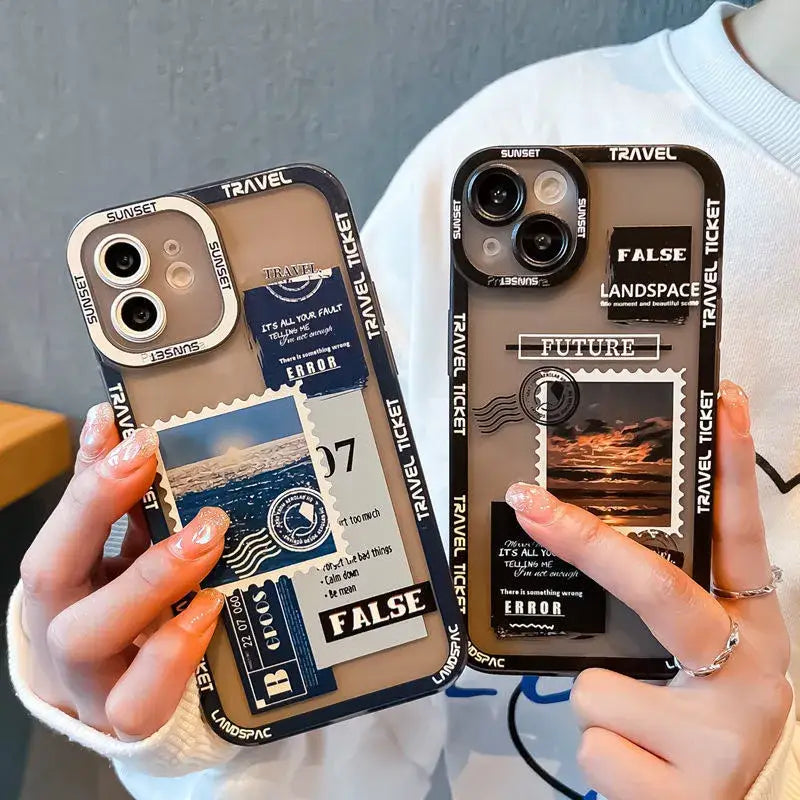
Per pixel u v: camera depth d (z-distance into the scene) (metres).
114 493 0.28
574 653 0.32
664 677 0.31
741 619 0.31
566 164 0.30
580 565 0.29
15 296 0.54
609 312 0.30
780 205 0.39
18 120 0.50
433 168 0.44
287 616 0.31
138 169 0.51
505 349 0.31
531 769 0.38
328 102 0.49
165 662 0.28
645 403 0.30
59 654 0.29
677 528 0.31
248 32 0.48
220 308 0.30
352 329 0.30
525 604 0.32
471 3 0.47
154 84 0.49
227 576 0.30
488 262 0.30
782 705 0.29
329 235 0.30
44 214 0.52
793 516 0.39
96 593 0.28
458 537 0.31
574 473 0.31
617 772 0.29
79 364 0.55
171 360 0.30
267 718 0.31
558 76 0.44
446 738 0.39
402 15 0.47
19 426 0.52
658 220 0.30
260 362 0.30
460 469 0.31
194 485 0.30
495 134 0.43
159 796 0.37
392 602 0.31
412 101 0.49
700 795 0.28
